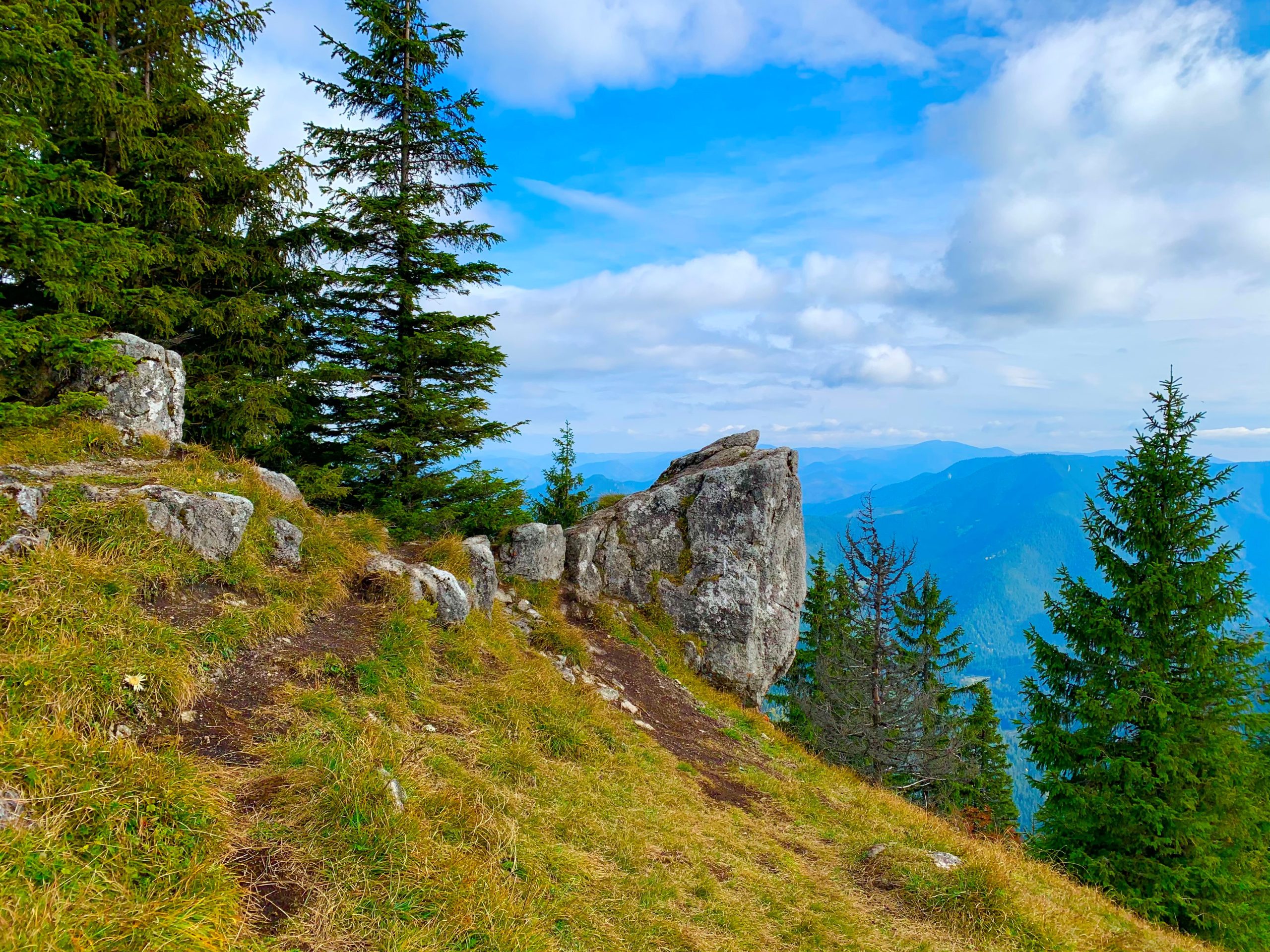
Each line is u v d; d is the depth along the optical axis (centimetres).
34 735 354
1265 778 1407
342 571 763
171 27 1030
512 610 1272
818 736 2364
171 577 559
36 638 423
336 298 1344
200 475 738
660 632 1545
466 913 404
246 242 1241
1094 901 971
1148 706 1360
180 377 886
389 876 409
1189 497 1455
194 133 1120
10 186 652
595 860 557
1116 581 1483
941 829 1043
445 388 1458
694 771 938
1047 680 1544
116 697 425
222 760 445
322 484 1196
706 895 584
